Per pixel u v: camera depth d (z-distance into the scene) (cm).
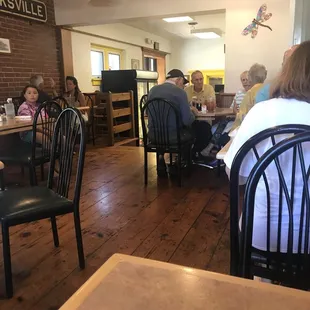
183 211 256
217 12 468
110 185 322
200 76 427
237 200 103
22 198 170
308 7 295
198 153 393
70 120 179
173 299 54
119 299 54
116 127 566
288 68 106
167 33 886
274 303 53
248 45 448
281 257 105
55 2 535
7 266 155
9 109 338
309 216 93
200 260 187
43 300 154
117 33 725
